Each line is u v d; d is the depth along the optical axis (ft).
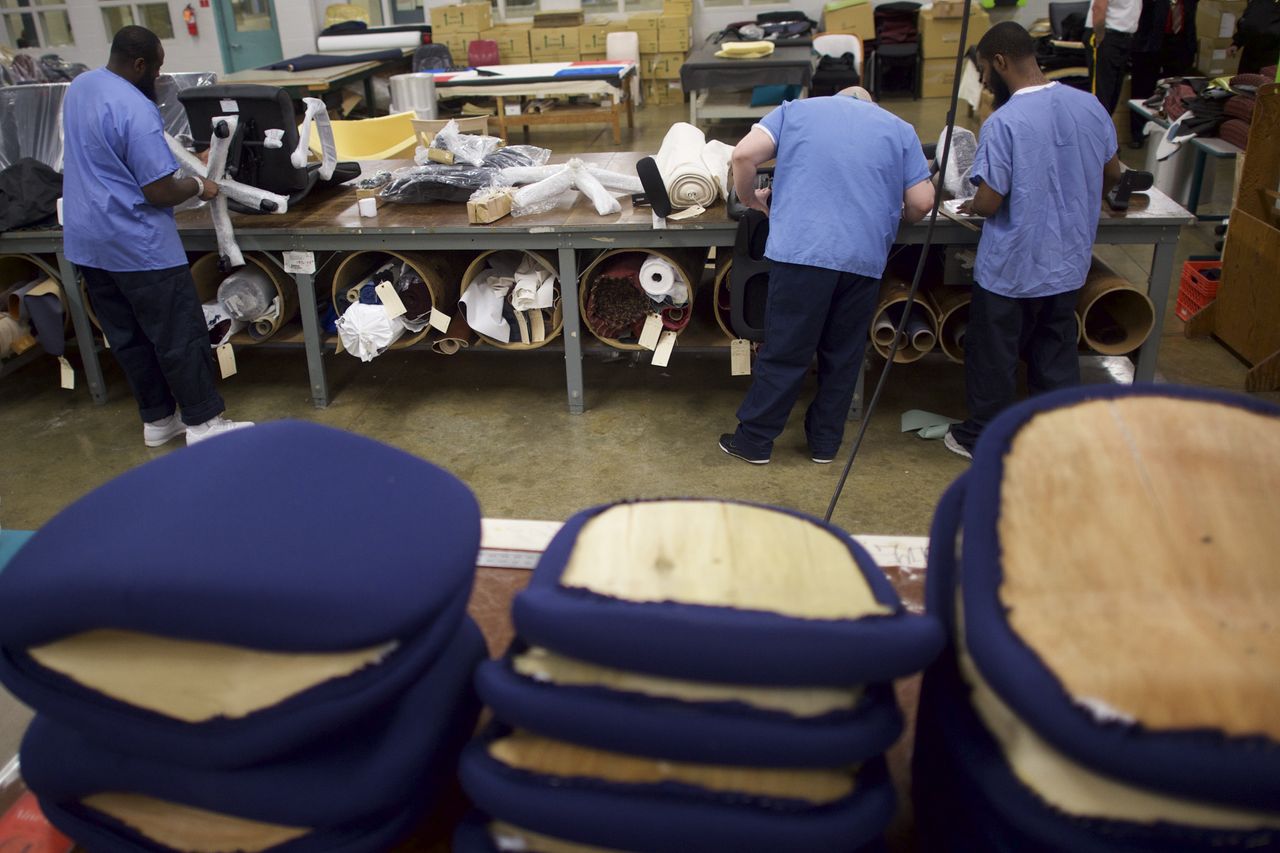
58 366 14.42
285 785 2.45
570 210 11.78
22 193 12.21
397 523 2.53
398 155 16.80
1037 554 2.28
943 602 2.54
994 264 9.95
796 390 10.69
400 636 2.32
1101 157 9.70
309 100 12.24
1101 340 11.40
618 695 2.28
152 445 12.07
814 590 2.37
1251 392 12.60
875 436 11.71
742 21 33.73
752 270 10.91
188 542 2.31
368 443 2.81
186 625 2.23
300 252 11.78
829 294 10.04
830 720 2.24
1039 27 30.32
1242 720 1.87
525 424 12.37
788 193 9.91
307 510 2.45
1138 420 2.51
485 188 11.92
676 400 12.84
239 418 12.66
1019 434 2.51
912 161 9.84
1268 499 2.33
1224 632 2.08
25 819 3.18
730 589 2.33
